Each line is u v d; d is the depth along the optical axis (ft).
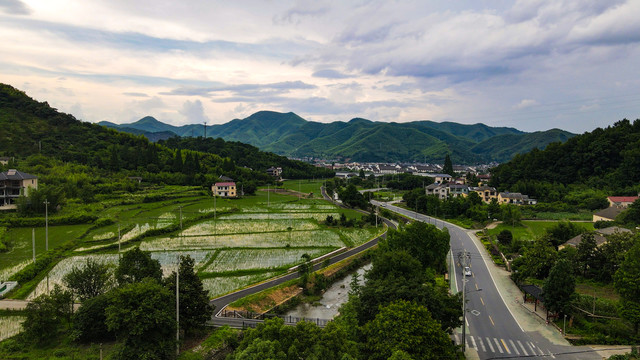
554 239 299.17
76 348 147.33
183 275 164.45
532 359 163.02
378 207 510.99
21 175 415.44
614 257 241.76
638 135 549.95
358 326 154.30
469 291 241.76
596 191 516.73
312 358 114.62
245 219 425.69
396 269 196.03
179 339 151.12
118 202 465.47
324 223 421.59
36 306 155.43
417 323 136.67
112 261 259.39
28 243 293.64
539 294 209.46
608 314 195.83
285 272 255.50
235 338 157.48
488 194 587.27
